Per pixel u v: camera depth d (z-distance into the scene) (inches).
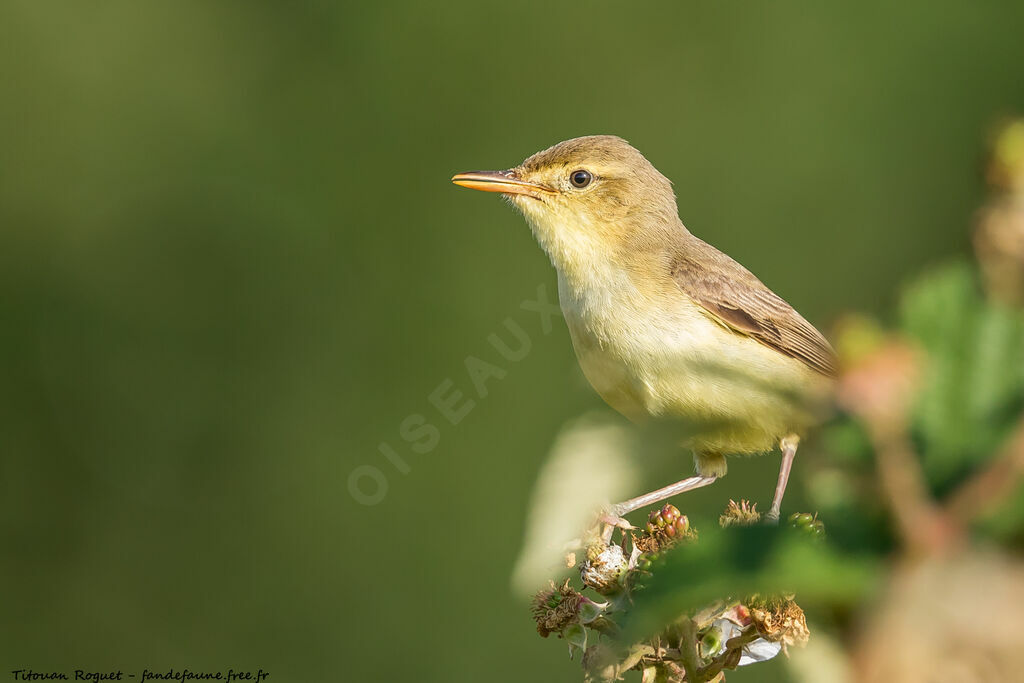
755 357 287.7
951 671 62.1
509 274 613.6
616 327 289.6
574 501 74.7
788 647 148.4
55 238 634.2
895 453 64.2
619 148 319.9
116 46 661.9
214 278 626.2
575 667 516.4
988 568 63.4
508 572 545.6
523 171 316.8
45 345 617.3
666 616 68.5
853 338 61.4
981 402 64.7
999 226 61.6
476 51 649.0
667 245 304.8
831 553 67.6
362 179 640.4
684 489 279.9
